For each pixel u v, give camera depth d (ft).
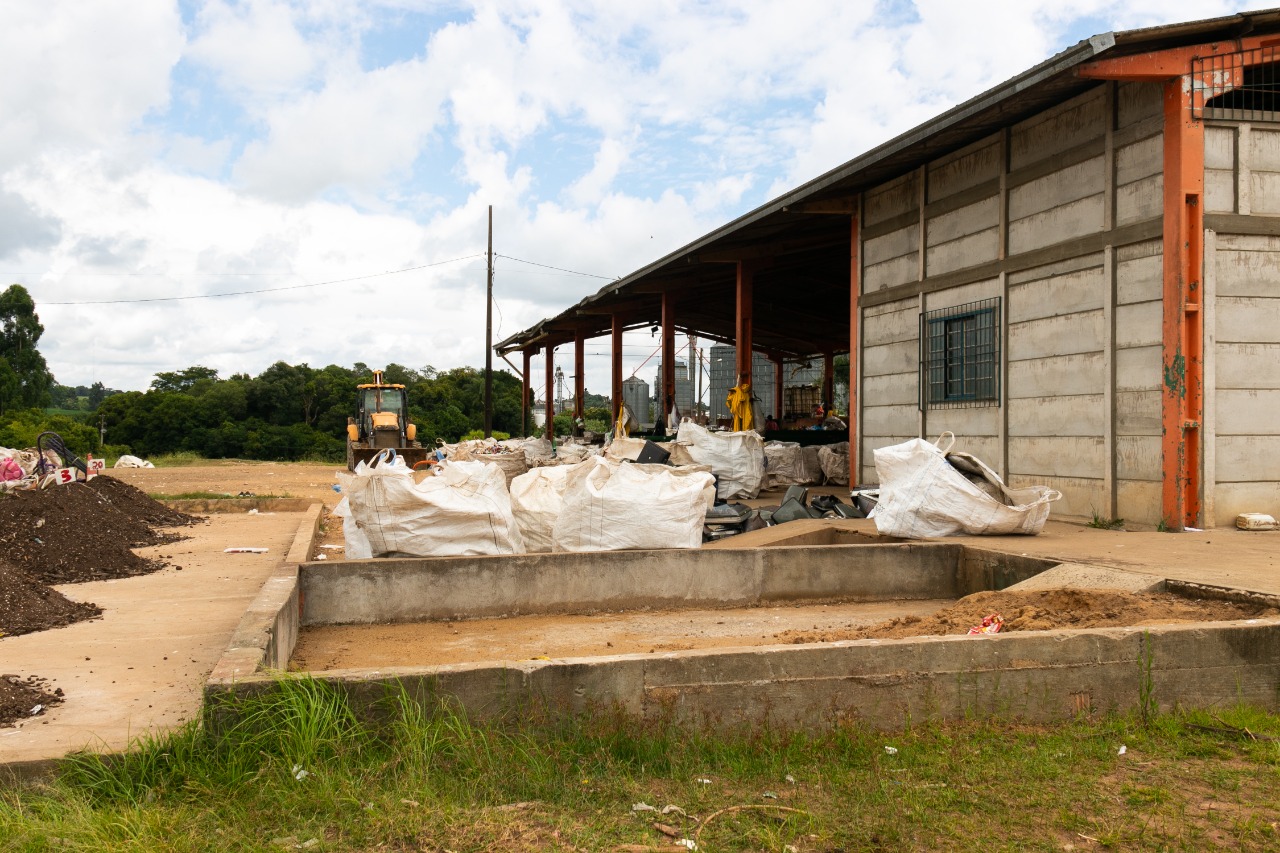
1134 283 29.76
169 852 9.90
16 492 33.09
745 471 46.70
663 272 64.75
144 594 26.27
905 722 14.44
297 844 10.26
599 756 12.87
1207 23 27.50
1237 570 21.43
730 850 10.23
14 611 21.79
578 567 25.48
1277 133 29.30
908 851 10.23
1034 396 34.37
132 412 179.83
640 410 127.85
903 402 43.16
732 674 13.94
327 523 45.78
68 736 13.82
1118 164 30.50
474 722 13.21
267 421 195.52
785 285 72.38
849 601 26.96
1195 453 28.30
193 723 12.71
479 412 208.03
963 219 38.60
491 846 10.22
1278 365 29.53
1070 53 27.30
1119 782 12.25
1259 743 13.66
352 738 12.54
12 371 167.53
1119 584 20.63
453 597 24.66
